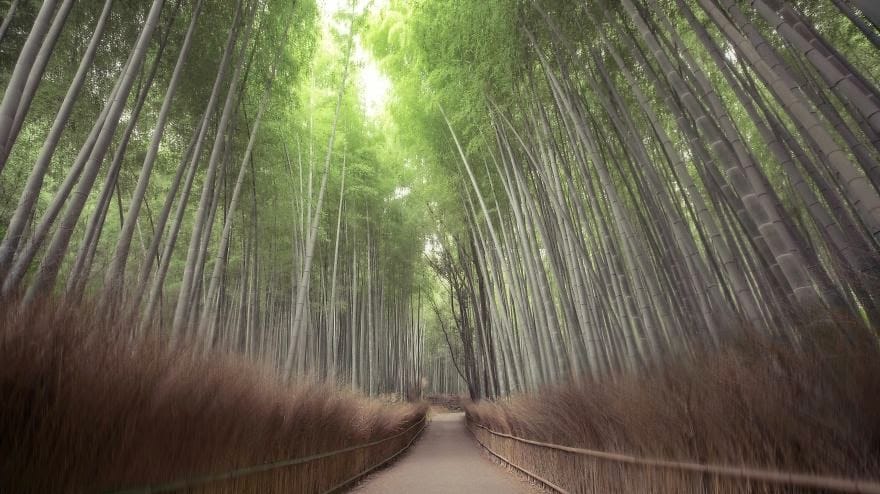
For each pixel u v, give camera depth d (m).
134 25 5.28
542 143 6.15
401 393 16.97
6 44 4.80
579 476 4.08
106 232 7.77
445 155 9.80
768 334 2.22
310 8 7.04
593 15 5.20
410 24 7.82
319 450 4.77
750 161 2.76
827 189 3.09
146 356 1.99
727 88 6.58
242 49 5.49
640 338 4.43
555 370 6.85
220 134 5.26
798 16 2.71
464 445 12.23
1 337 1.40
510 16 5.57
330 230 11.65
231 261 9.69
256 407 3.17
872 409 1.51
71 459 1.46
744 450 1.95
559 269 6.45
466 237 14.03
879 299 1.71
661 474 2.57
